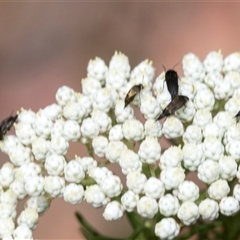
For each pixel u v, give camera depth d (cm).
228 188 21
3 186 22
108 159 22
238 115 21
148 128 21
